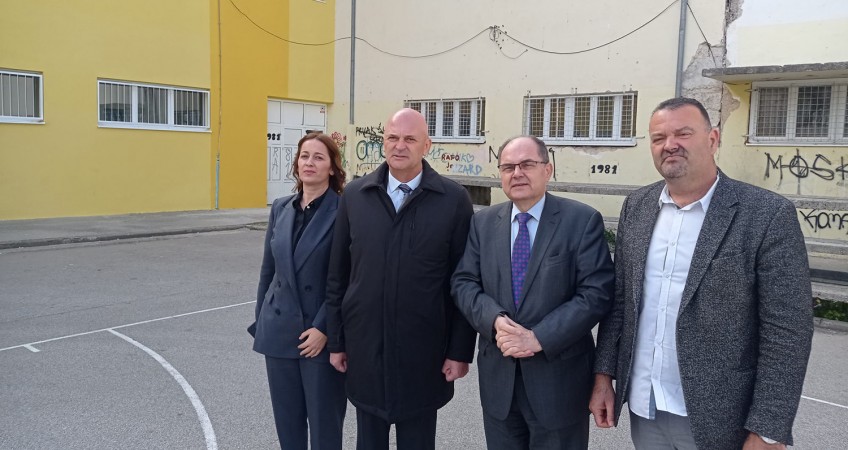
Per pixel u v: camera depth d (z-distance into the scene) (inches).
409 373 119.0
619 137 523.8
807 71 392.2
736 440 91.7
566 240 108.6
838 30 419.8
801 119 437.7
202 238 487.2
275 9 667.4
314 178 130.5
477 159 608.4
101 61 548.1
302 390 132.6
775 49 443.8
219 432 163.0
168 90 599.2
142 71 574.6
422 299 118.3
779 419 86.3
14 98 503.8
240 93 649.0
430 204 119.8
